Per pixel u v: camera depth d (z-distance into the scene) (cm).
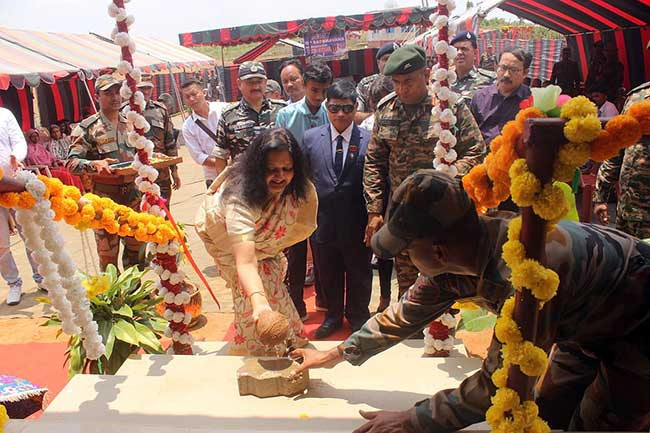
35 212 245
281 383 239
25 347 457
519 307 147
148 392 250
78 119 1470
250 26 1377
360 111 639
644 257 169
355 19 1308
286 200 296
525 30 1912
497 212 187
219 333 471
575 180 162
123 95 325
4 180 235
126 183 521
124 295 375
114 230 299
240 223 268
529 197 135
